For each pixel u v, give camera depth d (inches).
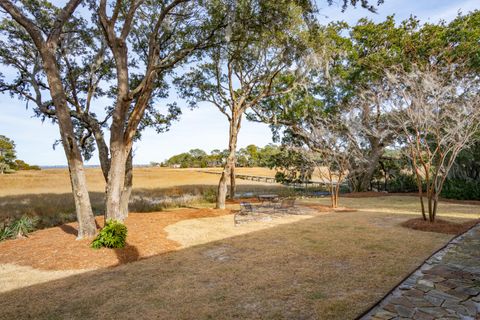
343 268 214.4
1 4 265.6
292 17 383.6
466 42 636.7
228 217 486.3
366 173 926.4
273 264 229.1
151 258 257.8
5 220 476.7
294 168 1069.1
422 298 160.1
